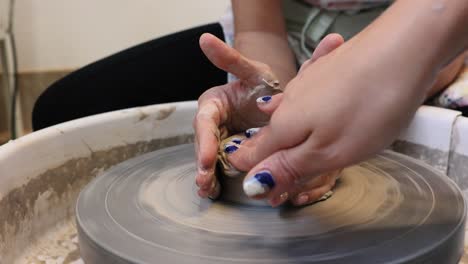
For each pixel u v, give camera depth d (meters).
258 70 0.67
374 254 0.45
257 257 0.45
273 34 1.02
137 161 0.71
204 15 2.10
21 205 0.71
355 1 1.04
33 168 0.74
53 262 0.68
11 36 2.09
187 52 1.34
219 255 0.45
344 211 0.53
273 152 0.42
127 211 0.55
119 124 0.88
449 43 0.35
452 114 0.82
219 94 0.70
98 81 1.25
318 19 1.08
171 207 0.56
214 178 0.56
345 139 0.37
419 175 0.63
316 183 0.54
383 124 0.36
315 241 0.47
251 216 0.52
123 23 2.16
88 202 0.58
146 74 1.29
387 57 0.35
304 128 0.37
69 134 0.81
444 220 0.51
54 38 2.19
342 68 0.37
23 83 2.23
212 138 0.58
